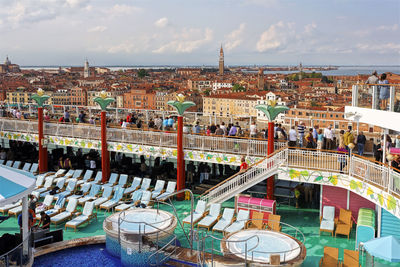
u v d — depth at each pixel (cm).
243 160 2089
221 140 2294
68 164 2838
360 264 1495
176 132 2475
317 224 2002
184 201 2331
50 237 1662
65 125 2781
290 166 1939
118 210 2103
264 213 1875
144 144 2525
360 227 1653
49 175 2700
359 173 1734
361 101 1853
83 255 1619
